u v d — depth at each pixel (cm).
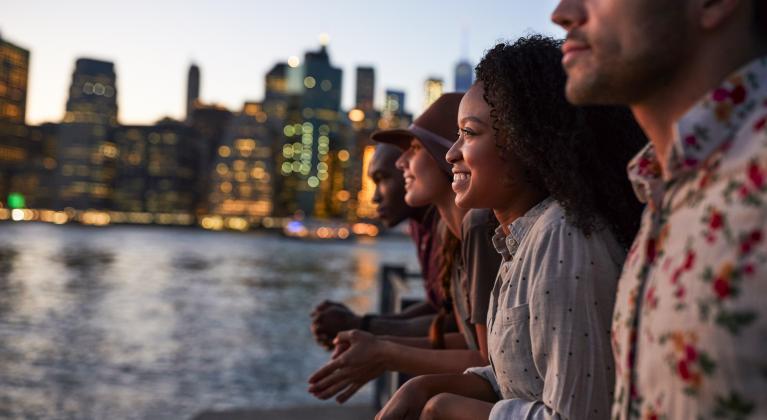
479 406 116
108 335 3133
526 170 121
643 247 76
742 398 59
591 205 106
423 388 132
